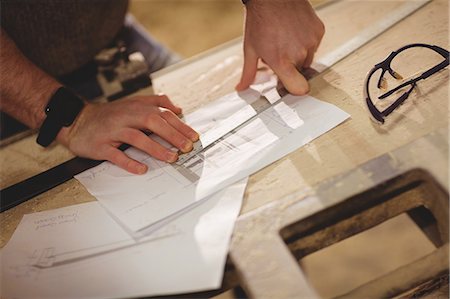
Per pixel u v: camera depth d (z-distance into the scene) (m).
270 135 0.72
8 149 0.91
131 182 0.72
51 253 0.63
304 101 0.78
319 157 0.66
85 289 0.57
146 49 1.38
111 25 1.26
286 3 0.84
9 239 0.69
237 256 0.55
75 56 1.22
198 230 0.60
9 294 0.59
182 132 0.77
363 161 0.63
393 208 0.62
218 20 2.85
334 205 0.57
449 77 0.72
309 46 0.83
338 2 1.08
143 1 3.17
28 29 1.07
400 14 0.93
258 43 0.84
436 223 0.68
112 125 0.79
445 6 0.92
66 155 0.86
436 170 0.57
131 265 0.58
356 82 0.78
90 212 0.69
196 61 1.03
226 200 0.63
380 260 1.47
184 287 0.53
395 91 0.73
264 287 0.51
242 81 0.87
